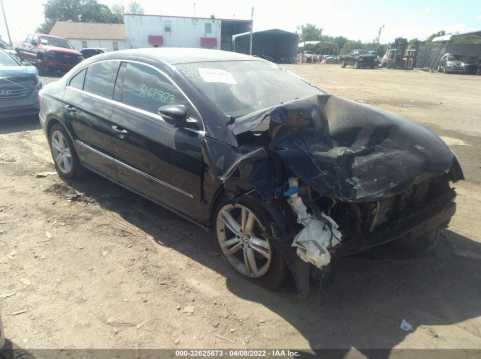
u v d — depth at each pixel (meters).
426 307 3.06
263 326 2.84
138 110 4.00
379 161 3.02
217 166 3.12
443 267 3.55
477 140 7.80
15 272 3.35
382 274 3.44
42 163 5.98
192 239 3.95
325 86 17.83
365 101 13.05
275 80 4.23
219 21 46.84
